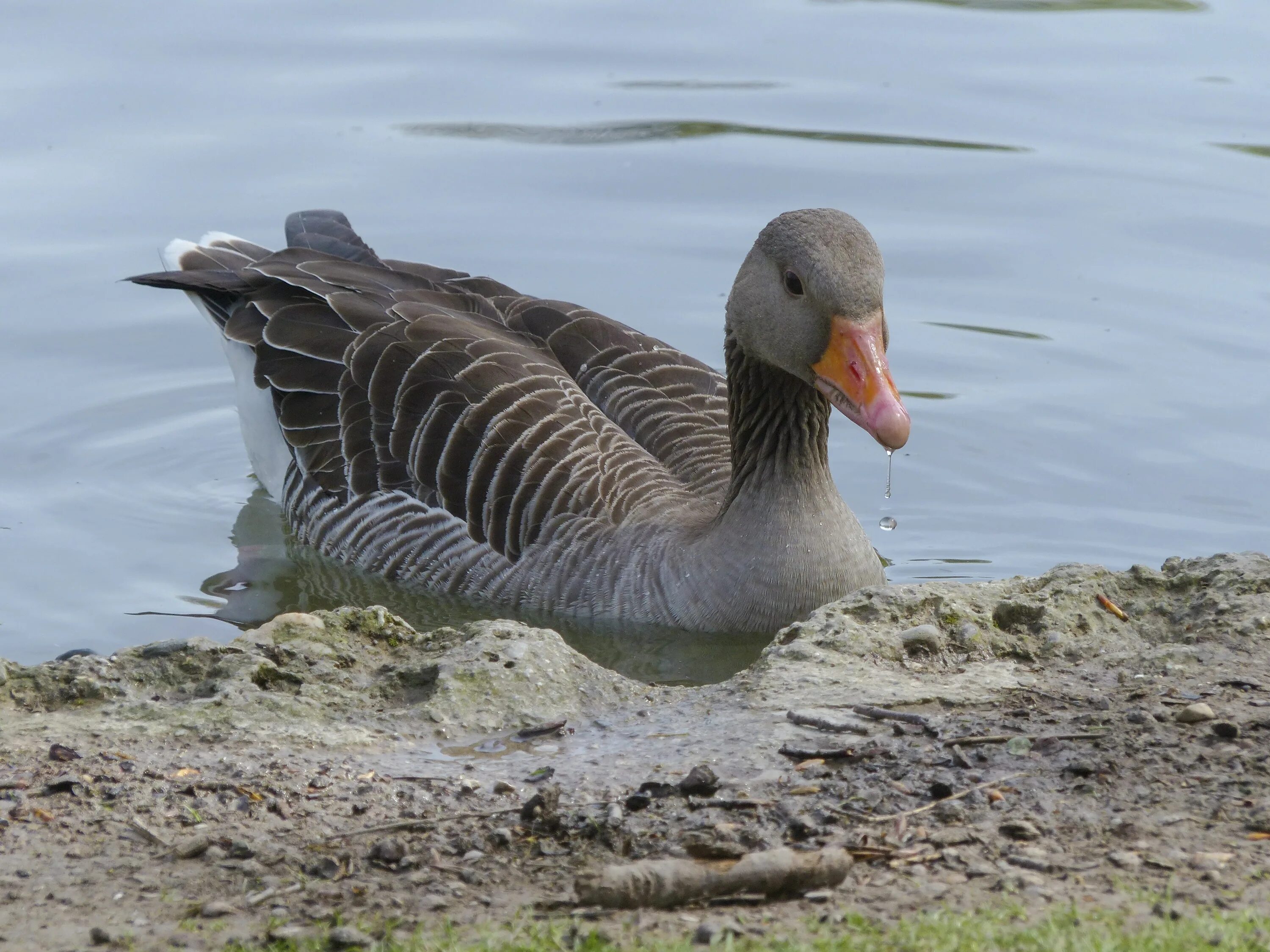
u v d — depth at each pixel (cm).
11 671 966
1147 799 791
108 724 912
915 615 1058
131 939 691
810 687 958
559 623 1416
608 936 660
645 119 2375
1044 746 852
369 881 745
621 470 1459
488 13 2772
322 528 1560
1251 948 623
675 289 1984
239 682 958
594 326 1678
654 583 1390
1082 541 1491
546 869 757
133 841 785
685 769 855
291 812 816
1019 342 1853
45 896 733
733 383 1399
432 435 1490
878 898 698
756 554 1363
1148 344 1830
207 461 1741
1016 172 2200
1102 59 2570
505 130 2339
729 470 1517
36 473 1673
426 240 2067
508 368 1532
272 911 716
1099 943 624
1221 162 2208
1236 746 842
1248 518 1502
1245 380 1748
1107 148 2259
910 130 2328
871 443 1748
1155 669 962
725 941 646
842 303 1275
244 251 1803
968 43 2653
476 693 959
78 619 1353
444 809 823
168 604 1399
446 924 686
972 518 1555
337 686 973
